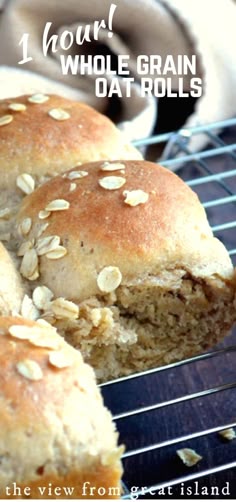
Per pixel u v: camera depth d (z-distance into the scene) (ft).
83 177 1.18
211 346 1.17
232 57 1.88
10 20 1.88
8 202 1.24
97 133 1.30
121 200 1.13
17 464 0.87
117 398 1.22
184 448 1.13
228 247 1.49
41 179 1.26
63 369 0.91
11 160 1.25
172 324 1.14
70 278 1.09
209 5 1.92
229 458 1.11
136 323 1.13
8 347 0.92
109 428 0.90
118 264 1.09
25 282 1.12
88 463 0.88
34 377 0.89
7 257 1.11
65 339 1.09
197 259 1.11
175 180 1.18
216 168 1.73
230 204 1.61
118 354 1.13
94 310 1.08
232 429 1.15
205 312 1.14
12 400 0.88
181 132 1.60
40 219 1.15
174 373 1.26
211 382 1.25
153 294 1.11
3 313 1.07
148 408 1.03
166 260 1.10
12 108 1.32
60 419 0.88
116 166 1.19
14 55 1.87
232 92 1.87
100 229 1.10
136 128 1.70
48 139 1.27
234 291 1.13
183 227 1.12
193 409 1.20
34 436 0.87
